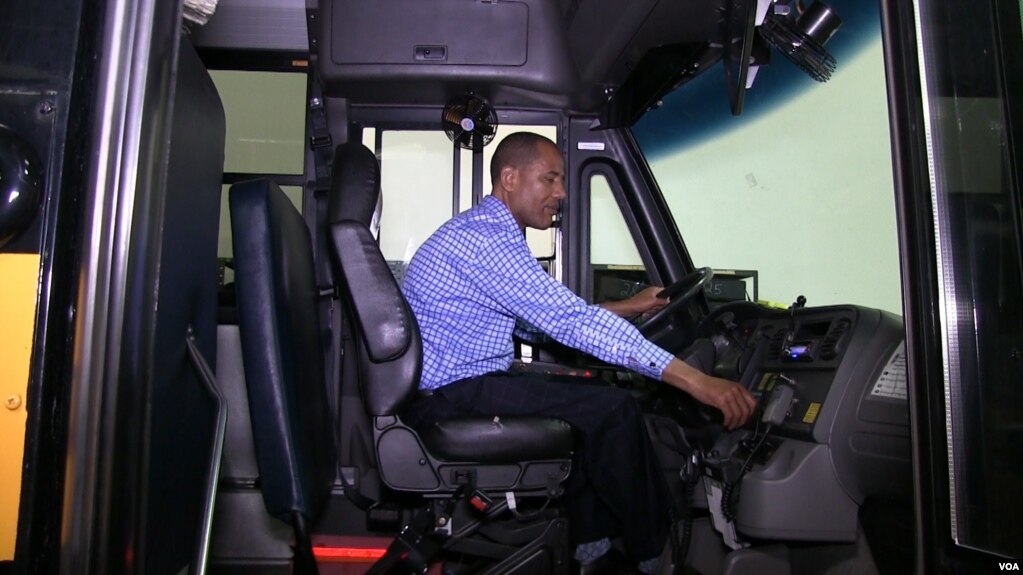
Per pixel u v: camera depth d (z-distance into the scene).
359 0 2.73
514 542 1.99
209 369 1.36
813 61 2.22
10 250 0.95
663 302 2.56
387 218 2.85
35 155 0.96
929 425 1.15
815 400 1.78
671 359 1.99
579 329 2.08
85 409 0.94
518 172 2.40
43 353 0.94
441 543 1.95
